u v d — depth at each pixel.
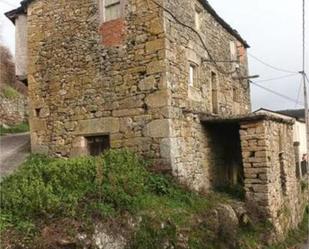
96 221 6.03
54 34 10.37
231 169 11.95
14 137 13.81
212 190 10.23
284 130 11.74
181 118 9.12
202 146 10.23
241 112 14.49
